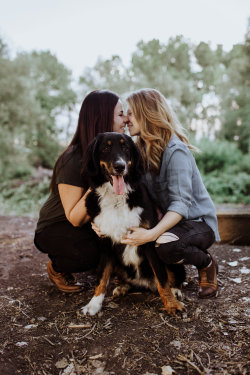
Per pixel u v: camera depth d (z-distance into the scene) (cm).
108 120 247
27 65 1381
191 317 206
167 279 216
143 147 262
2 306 235
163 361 166
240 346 172
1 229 500
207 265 235
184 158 224
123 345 181
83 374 161
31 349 183
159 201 246
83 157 229
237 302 220
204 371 156
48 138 1730
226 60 1805
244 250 344
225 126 1566
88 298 245
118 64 1781
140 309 222
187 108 1661
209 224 238
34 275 297
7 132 1308
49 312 225
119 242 224
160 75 1546
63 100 2139
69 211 233
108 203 221
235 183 826
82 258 245
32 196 889
